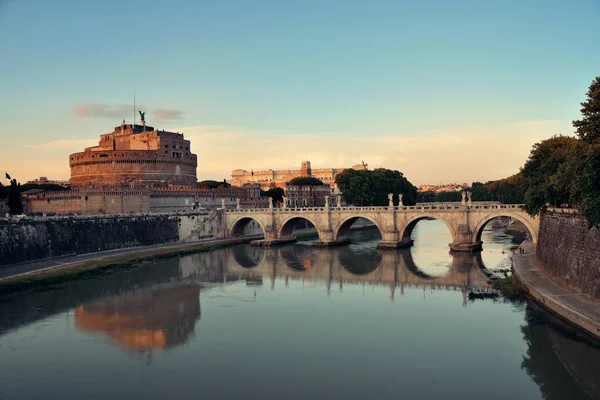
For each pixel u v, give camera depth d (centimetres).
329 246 14538
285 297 8150
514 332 6056
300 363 5312
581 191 6088
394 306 7431
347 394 4616
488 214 12088
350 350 5650
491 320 6531
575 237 6962
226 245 15088
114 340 6084
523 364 5188
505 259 11312
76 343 6000
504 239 15762
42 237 10788
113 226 13150
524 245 12000
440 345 5741
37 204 16925
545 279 7675
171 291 8669
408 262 11431
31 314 7181
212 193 18888
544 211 9369
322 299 7969
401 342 5869
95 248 12375
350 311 7219
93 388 4831
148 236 14275
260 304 7700
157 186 18362
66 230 11556
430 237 17525
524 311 6850
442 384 4778
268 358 5459
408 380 4875
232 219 16675
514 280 8162
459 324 6438
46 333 6369
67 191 16175
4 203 15612
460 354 5472
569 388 4675
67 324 6725
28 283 8788
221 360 5428
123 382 4944
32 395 4712
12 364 5400
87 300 7988
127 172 19988
